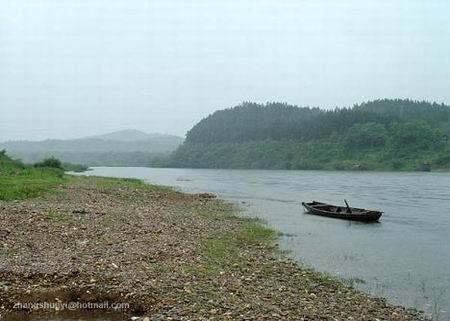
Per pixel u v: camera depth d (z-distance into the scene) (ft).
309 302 52.42
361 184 311.06
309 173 520.83
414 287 64.85
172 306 45.65
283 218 134.92
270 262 72.95
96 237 75.46
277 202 182.39
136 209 118.42
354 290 61.72
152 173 538.06
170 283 52.70
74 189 153.79
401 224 127.24
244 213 142.72
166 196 169.48
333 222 128.88
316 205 153.07
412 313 53.31
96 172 544.21
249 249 83.76
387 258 83.10
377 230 116.06
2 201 107.34
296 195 218.59
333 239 101.50
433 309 55.42
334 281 65.21
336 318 47.32
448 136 653.30
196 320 41.98
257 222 122.72
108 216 97.45
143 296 48.14
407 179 376.89
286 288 57.72
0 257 59.06
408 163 558.56
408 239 103.35
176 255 67.92
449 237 106.52
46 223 81.61
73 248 66.64
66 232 76.64
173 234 87.10
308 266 74.43
